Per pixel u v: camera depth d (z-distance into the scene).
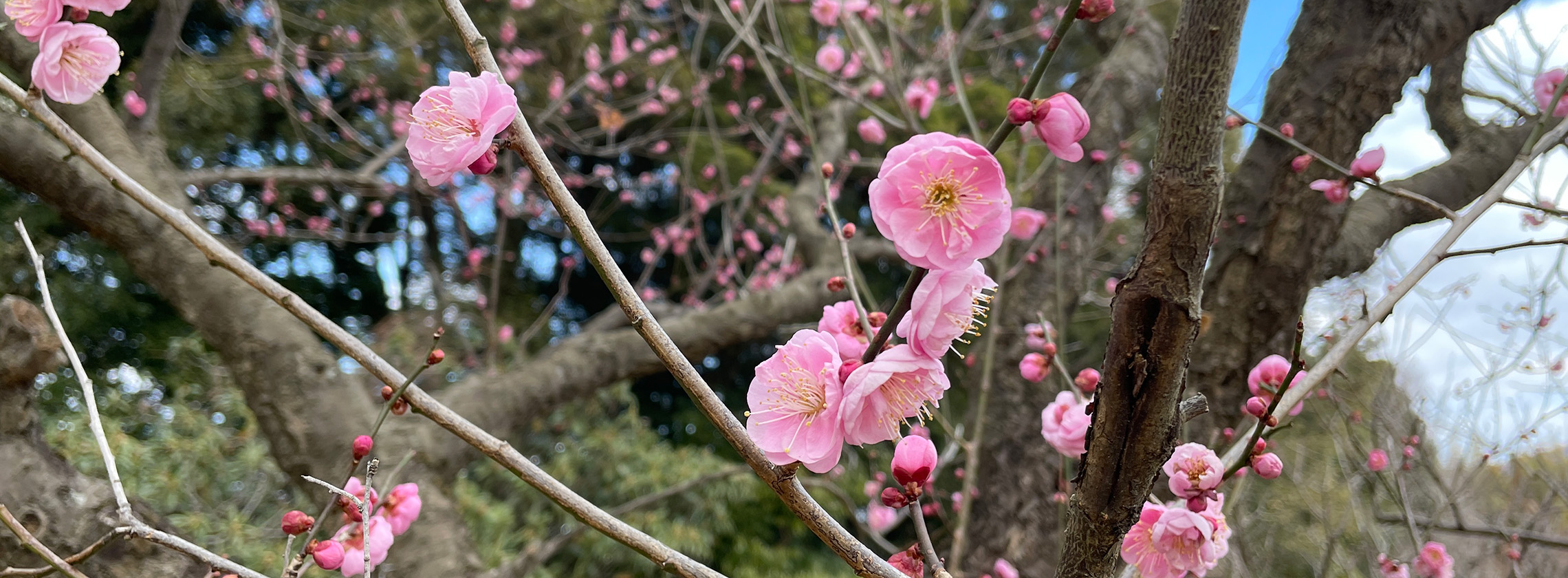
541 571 4.33
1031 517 2.57
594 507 0.73
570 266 5.46
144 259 2.24
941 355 0.67
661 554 0.71
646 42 6.01
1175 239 0.60
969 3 6.10
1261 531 3.41
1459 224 1.09
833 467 0.67
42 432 1.60
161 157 2.57
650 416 8.58
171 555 1.60
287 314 2.36
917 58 5.20
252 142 6.82
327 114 4.79
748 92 7.18
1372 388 2.78
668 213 8.85
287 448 2.26
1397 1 1.69
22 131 2.12
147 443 3.76
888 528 3.07
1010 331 2.68
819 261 4.13
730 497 5.53
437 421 0.80
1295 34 1.82
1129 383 0.66
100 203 2.17
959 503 2.61
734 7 3.86
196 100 5.84
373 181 5.07
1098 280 5.34
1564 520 2.87
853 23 3.22
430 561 2.19
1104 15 0.65
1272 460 0.96
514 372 3.02
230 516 3.44
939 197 0.65
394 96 6.45
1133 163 4.07
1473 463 2.70
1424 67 1.73
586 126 7.48
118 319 6.50
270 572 3.07
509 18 5.94
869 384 0.64
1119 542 0.75
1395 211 1.97
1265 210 1.76
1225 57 0.56
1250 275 1.76
